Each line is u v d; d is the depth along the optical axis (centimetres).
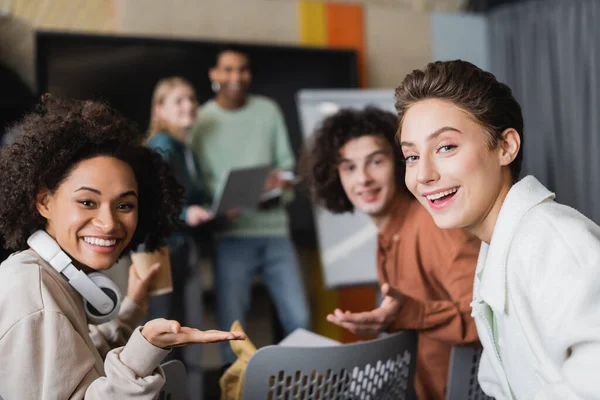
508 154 100
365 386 123
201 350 323
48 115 120
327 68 409
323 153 173
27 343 98
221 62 370
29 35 345
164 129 342
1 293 102
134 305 137
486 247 110
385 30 439
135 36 360
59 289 108
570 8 429
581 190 432
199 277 327
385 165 165
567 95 436
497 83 101
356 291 411
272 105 386
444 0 461
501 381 104
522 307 89
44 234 114
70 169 112
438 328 129
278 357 112
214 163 363
